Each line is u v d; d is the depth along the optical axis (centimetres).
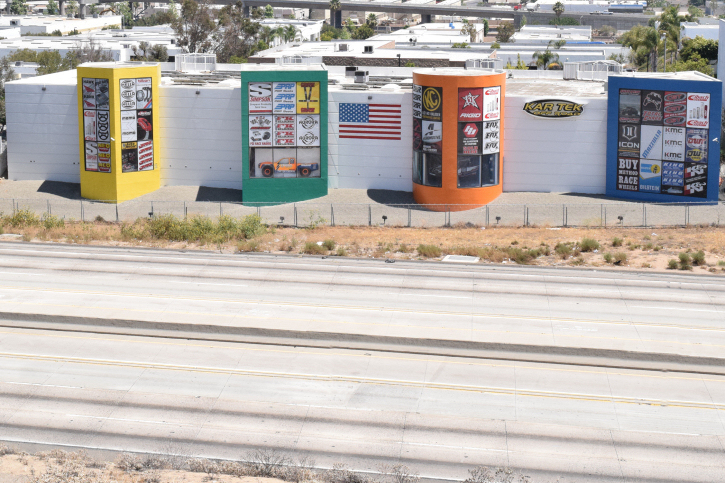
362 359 4350
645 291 5400
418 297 5247
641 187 7838
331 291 5359
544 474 3253
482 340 4478
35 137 8856
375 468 3288
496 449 3447
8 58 14875
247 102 8094
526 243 6712
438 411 3784
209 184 8712
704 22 19700
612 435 3572
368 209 7938
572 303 5144
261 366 4256
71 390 3956
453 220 7600
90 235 6944
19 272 5734
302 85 8100
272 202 8294
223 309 4969
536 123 8069
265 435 3550
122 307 4975
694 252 6347
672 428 3644
